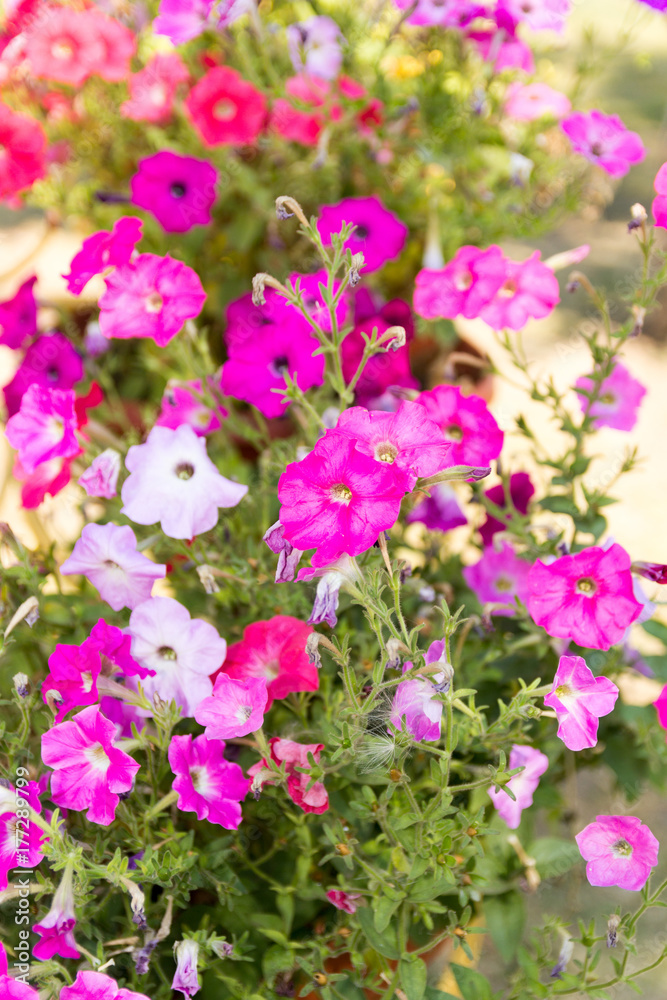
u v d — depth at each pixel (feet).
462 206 4.99
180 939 3.54
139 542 3.62
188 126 4.95
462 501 4.17
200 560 3.64
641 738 3.84
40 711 3.58
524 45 4.67
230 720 3.33
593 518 3.79
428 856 3.37
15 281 5.76
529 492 3.99
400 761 3.37
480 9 4.58
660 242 3.93
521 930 3.59
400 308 4.10
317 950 3.48
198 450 3.56
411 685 3.33
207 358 3.93
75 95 4.83
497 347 6.36
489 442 3.65
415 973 3.41
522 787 3.54
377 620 3.28
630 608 3.41
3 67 4.67
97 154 5.13
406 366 4.00
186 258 5.06
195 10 4.35
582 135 4.03
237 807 3.41
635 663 3.83
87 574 3.55
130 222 3.68
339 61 4.66
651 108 7.49
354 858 3.45
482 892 3.61
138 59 4.85
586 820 4.33
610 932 3.36
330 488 3.21
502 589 3.91
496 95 4.77
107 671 3.42
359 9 4.88
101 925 3.53
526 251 7.04
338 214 4.37
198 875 3.45
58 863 3.27
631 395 3.90
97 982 3.25
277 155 4.87
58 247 6.66
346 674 3.27
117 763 3.29
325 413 3.78
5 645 3.53
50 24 4.49
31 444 3.66
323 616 3.23
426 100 4.84
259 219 4.96
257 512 3.91
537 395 3.83
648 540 5.36
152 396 4.87
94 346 4.63
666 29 7.70
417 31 4.86
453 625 3.25
